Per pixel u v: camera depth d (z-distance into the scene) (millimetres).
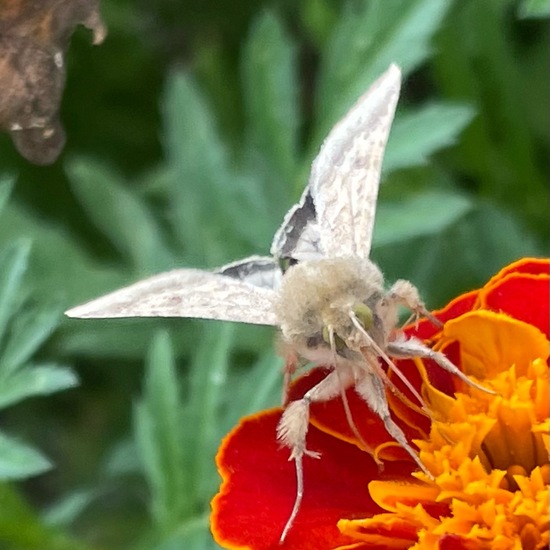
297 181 189
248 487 132
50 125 140
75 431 219
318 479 133
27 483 216
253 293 130
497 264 198
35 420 221
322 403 135
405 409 133
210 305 127
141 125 240
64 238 196
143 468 192
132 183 230
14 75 136
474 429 129
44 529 168
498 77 209
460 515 126
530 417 129
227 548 127
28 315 163
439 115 178
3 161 231
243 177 193
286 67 190
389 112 135
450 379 134
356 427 134
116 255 230
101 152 238
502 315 130
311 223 135
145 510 205
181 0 241
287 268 135
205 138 195
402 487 129
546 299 136
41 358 208
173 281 127
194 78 231
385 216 181
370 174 134
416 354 128
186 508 166
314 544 129
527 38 229
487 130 211
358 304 126
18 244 165
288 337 129
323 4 219
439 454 129
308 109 249
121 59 239
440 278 197
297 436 129
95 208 200
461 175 217
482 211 201
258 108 191
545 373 130
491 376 133
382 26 181
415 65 179
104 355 198
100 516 206
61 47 138
